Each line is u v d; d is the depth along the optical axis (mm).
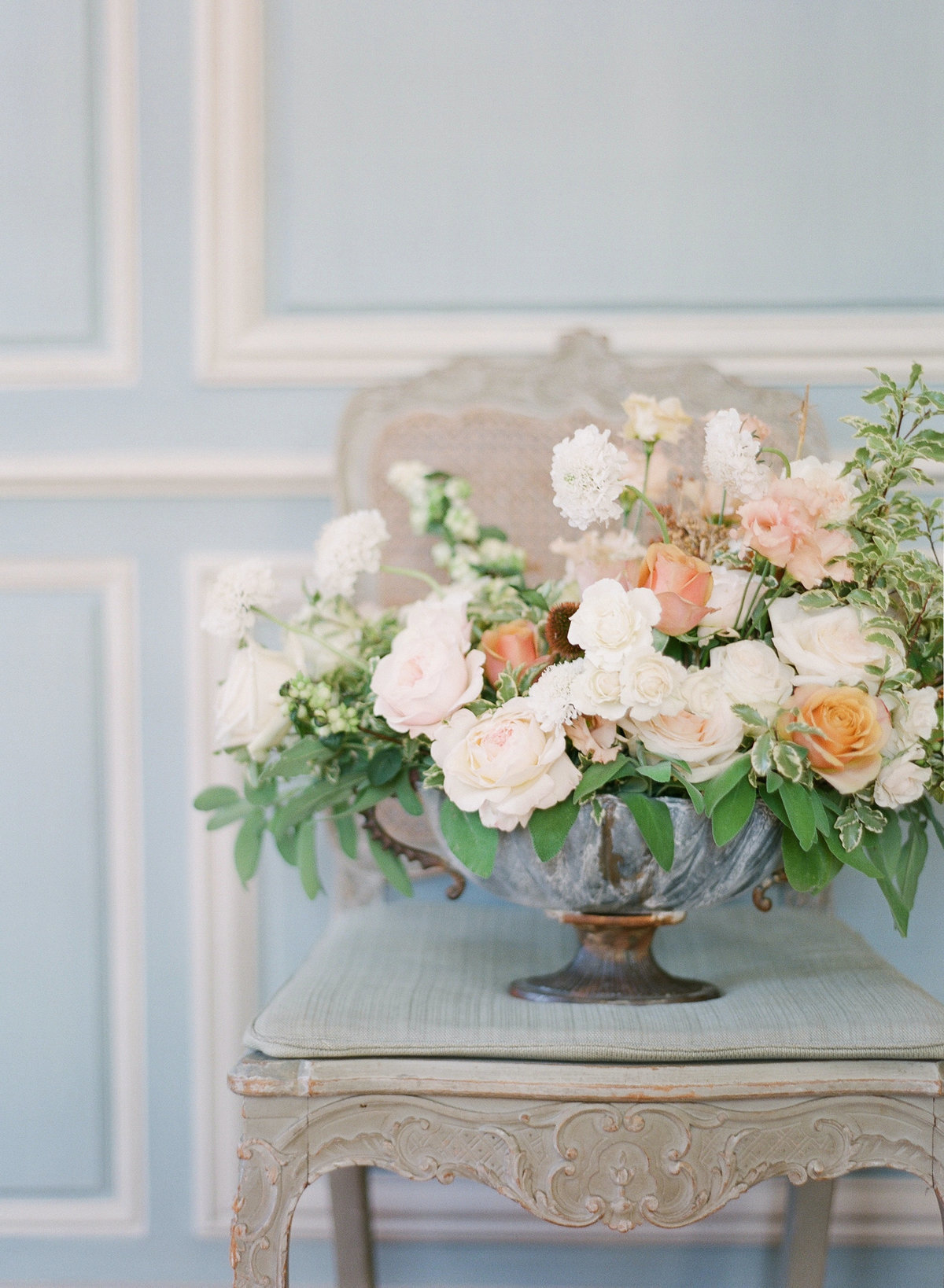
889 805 788
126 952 1414
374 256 1419
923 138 1394
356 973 939
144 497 1424
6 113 1427
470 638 867
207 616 914
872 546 804
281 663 897
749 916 1189
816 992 881
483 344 1403
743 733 774
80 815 1416
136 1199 1411
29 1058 1412
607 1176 765
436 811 876
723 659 786
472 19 1406
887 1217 1377
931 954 1373
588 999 866
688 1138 766
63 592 1428
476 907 1257
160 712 1418
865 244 1398
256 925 1423
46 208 1428
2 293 1432
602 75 1402
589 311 1410
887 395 851
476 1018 825
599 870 800
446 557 1220
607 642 745
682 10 1399
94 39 1427
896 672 780
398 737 880
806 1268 1261
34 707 1419
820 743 758
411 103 1412
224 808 1078
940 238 1397
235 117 1414
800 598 800
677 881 809
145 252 1421
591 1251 1396
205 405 1419
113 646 1420
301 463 1406
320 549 973
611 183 1406
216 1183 1405
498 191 1411
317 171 1419
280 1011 839
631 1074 771
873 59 1392
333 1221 1271
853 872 1384
